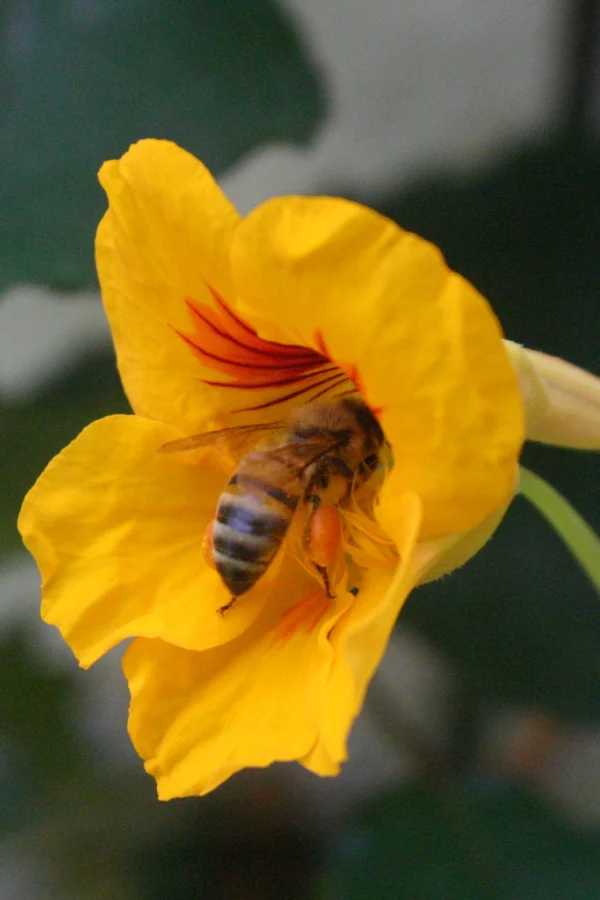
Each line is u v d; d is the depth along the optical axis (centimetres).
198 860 25
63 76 23
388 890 24
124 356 21
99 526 21
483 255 25
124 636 21
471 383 19
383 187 25
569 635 25
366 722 27
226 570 21
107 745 27
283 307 20
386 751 27
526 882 24
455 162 25
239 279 20
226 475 21
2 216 23
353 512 21
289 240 19
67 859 25
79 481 21
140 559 21
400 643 26
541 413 20
